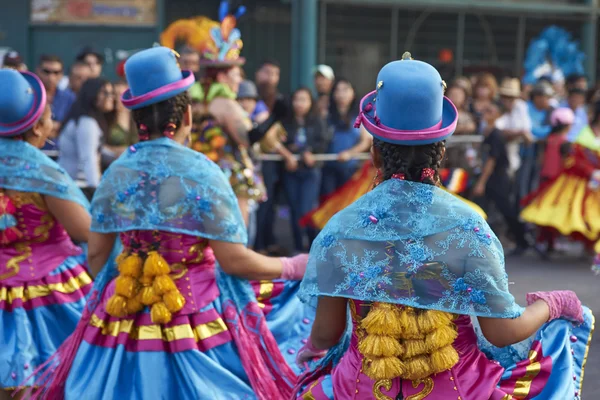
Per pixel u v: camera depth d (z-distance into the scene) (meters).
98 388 3.43
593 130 9.42
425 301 2.63
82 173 7.14
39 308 4.07
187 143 3.76
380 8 14.41
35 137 4.06
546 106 11.30
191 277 3.52
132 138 7.31
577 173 9.41
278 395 3.61
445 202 2.70
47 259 4.11
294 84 13.73
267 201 9.77
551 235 9.90
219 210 3.46
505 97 10.89
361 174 9.34
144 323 3.46
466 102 11.23
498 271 2.64
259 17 14.05
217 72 7.04
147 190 3.44
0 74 3.91
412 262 2.63
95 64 9.65
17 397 4.01
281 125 9.54
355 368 2.78
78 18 13.89
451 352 2.64
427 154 2.71
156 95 3.42
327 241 2.74
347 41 14.34
